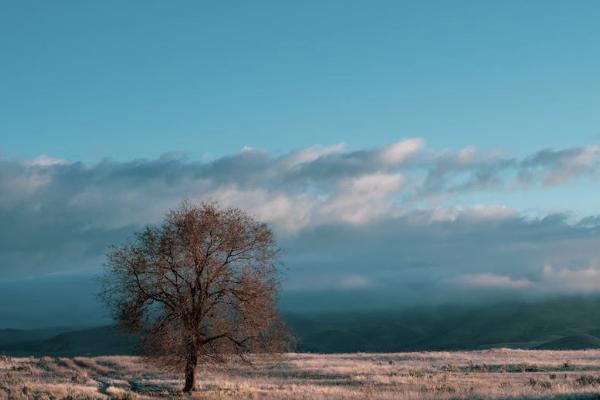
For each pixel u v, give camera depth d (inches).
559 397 1176.2
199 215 1520.7
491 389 1568.7
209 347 1547.7
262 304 1518.2
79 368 2559.1
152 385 1891.0
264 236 1542.8
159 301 1515.7
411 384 1815.9
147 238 1510.8
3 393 1531.7
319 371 2340.1
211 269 1512.1
